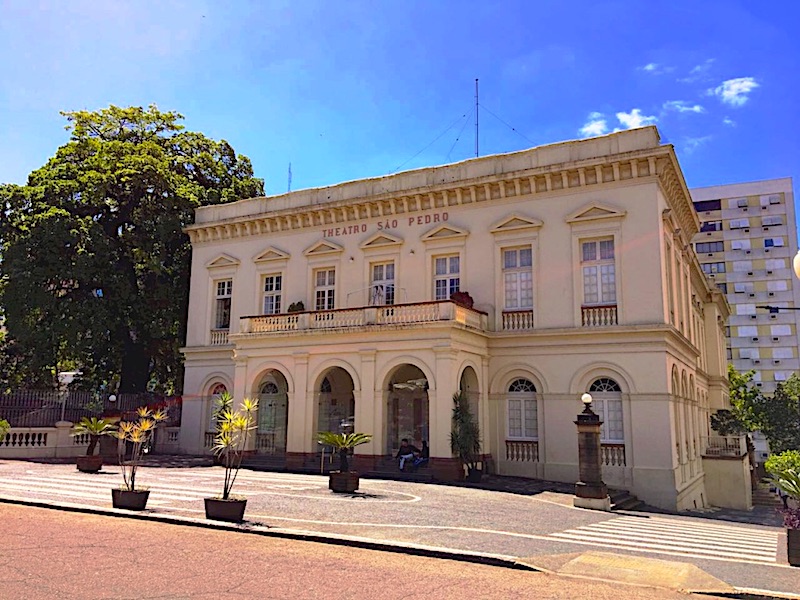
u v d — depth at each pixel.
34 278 26.70
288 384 23.06
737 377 57.94
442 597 6.72
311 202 27.16
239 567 7.70
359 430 21.31
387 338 21.33
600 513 15.31
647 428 20.25
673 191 23.72
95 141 30.83
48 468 19.77
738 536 13.72
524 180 22.91
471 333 21.62
